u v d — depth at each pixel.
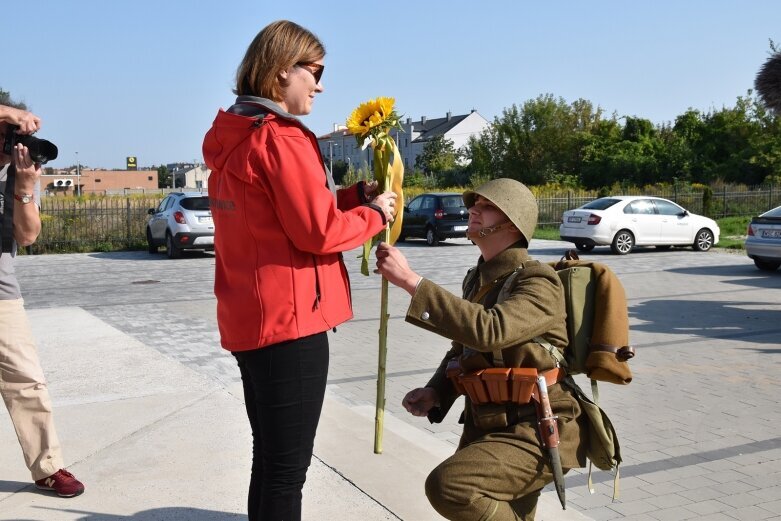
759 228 15.43
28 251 22.09
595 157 51.59
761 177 41.38
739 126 43.62
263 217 2.30
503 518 2.34
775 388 6.60
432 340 8.78
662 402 6.16
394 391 6.54
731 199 32.12
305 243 2.26
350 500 3.54
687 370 7.27
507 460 2.32
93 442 4.44
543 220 30.17
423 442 4.95
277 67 2.38
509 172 59.78
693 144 45.91
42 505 3.54
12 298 3.61
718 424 5.59
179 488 3.74
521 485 2.35
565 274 2.49
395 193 2.58
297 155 2.25
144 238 23.34
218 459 4.14
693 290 12.88
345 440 4.45
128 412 5.05
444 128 92.62
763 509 4.11
